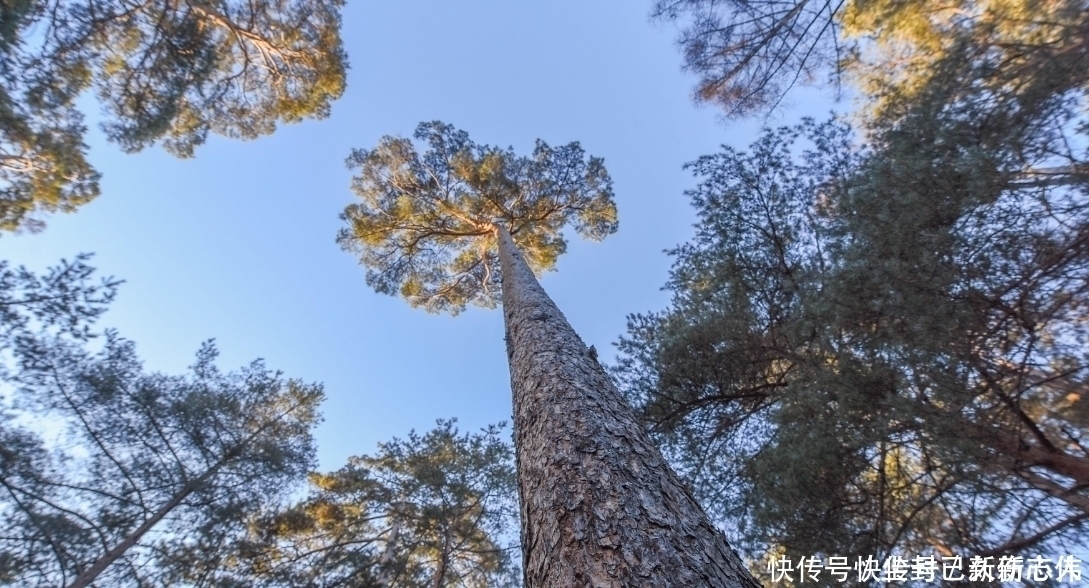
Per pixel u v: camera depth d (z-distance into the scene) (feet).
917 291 12.83
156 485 26.12
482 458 30.83
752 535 17.97
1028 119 13.32
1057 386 12.87
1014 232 12.58
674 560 5.48
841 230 14.88
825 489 16.37
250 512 27.94
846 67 22.85
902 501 16.28
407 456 32.27
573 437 8.11
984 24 17.60
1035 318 12.64
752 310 20.34
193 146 32.83
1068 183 12.95
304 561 28.07
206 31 28.32
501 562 30.63
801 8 19.84
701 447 21.53
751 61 21.63
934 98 15.19
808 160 18.69
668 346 20.68
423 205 36.40
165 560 23.93
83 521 23.06
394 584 26.81
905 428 14.42
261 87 33.32
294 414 35.42
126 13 24.48
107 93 26.43
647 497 6.57
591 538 5.96
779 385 20.52
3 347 21.17
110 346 25.27
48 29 22.34
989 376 13.21
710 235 20.61
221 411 29.43
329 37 33.01
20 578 20.52
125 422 26.25
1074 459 12.96
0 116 21.90
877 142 16.63
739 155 20.04
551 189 36.86
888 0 21.56
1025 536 13.60
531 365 11.61
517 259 25.09
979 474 12.98
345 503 32.63
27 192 26.43
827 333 15.85
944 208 12.74
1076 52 13.20
